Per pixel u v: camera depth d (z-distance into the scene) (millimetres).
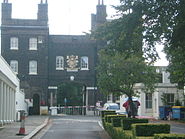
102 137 25203
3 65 30172
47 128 33688
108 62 28625
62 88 73688
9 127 31453
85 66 67250
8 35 64750
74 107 65062
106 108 55719
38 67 65062
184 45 12930
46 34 65250
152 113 58812
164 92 57625
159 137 10852
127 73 28328
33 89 64625
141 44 13961
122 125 18531
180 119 49312
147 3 12844
